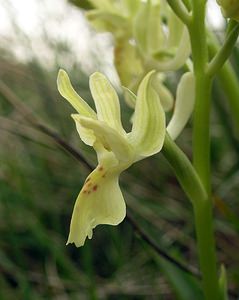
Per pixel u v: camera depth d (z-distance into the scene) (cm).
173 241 16
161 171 18
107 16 13
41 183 17
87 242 13
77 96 9
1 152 18
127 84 13
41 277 15
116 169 8
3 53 21
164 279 15
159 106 8
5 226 16
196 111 9
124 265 15
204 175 9
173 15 12
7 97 16
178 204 17
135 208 16
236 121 12
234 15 9
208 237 9
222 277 9
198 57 9
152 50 12
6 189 16
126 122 19
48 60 20
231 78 12
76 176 17
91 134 9
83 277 15
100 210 8
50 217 17
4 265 15
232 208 16
